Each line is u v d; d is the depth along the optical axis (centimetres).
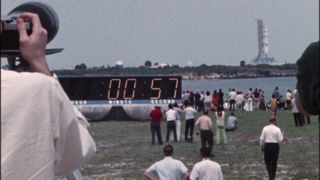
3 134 338
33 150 340
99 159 4178
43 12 391
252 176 3441
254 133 5972
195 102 9125
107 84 7231
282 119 7362
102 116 7219
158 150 4678
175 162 2038
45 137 344
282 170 3641
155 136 5622
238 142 5175
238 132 6097
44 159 342
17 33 376
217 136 5016
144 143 5225
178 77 7169
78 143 368
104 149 4822
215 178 2095
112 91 7250
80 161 373
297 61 316
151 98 7200
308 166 3772
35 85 345
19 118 340
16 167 336
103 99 7231
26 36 375
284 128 6147
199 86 15425
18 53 378
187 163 3922
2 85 341
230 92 9606
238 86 16462
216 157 4238
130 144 5159
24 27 377
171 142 5159
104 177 3453
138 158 4247
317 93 307
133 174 3550
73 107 368
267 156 3158
